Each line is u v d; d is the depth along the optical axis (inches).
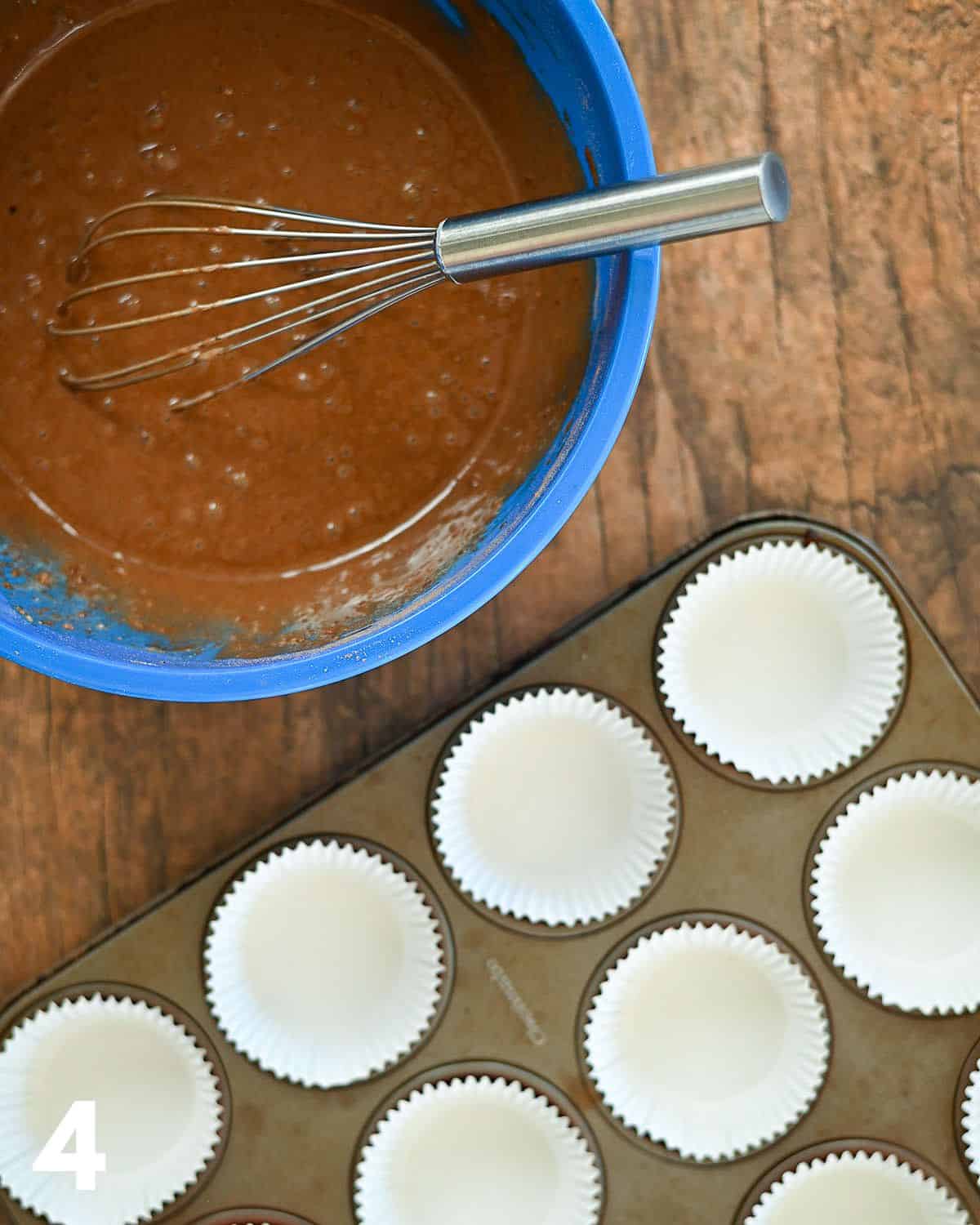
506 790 27.8
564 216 22.4
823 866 27.6
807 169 27.5
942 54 27.5
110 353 24.8
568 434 24.7
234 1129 27.4
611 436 24.1
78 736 27.5
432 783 27.3
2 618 24.2
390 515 25.4
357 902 27.6
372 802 27.3
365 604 25.3
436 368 25.2
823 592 27.6
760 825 27.6
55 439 25.0
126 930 27.2
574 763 27.8
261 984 27.7
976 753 27.4
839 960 27.6
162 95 24.8
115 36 24.7
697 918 27.6
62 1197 27.4
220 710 27.5
